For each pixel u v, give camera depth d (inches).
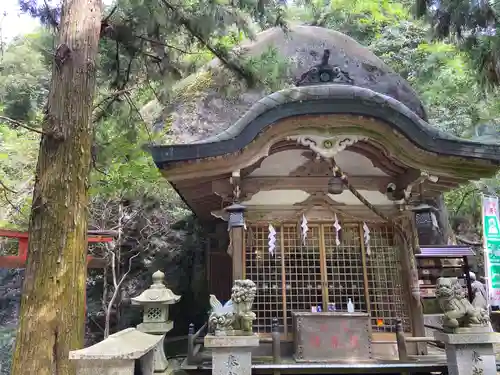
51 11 241.4
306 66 345.4
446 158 239.0
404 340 226.7
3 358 340.2
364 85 347.3
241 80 281.0
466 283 331.9
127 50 268.4
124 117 291.4
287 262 261.9
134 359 128.0
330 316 235.6
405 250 264.4
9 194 384.8
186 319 457.4
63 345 160.9
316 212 269.6
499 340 191.8
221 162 227.6
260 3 257.4
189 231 476.4
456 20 268.1
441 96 461.7
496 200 326.6
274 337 225.1
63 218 172.6
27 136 440.8
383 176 278.2
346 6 572.1
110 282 441.7
